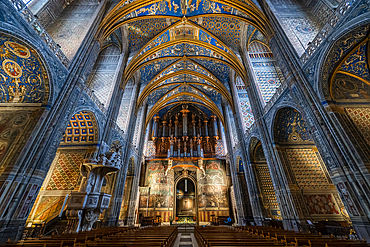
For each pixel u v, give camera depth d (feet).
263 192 43.47
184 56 57.72
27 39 19.42
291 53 27.27
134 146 57.26
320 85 22.48
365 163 18.13
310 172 32.63
